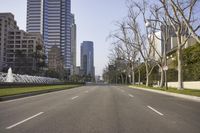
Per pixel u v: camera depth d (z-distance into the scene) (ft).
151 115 45.80
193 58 176.45
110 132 31.48
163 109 54.80
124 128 33.94
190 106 61.87
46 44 600.39
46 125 35.76
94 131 31.99
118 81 488.02
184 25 116.88
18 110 51.75
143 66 326.03
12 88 128.26
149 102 70.44
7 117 42.70
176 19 114.11
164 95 102.78
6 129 33.14
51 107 56.85
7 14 515.91
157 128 34.19
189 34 115.03
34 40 511.81
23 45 513.45
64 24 621.31
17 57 431.84
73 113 47.47
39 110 51.70
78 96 91.20
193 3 99.96
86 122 38.17
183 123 38.09
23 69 428.15
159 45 203.82
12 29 541.75
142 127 34.76
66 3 625.41
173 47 262.06
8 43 516.32
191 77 147.33
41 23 601.21
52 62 499.92
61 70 485.56
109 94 103.86
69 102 68.39
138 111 50.98
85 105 61.00
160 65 169.07
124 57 276.41
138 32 193.36
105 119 40.96
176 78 173.47
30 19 604.49
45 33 603.67
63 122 38.09
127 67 349.20
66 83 298.76
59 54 497.87
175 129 33.68
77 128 33.76
